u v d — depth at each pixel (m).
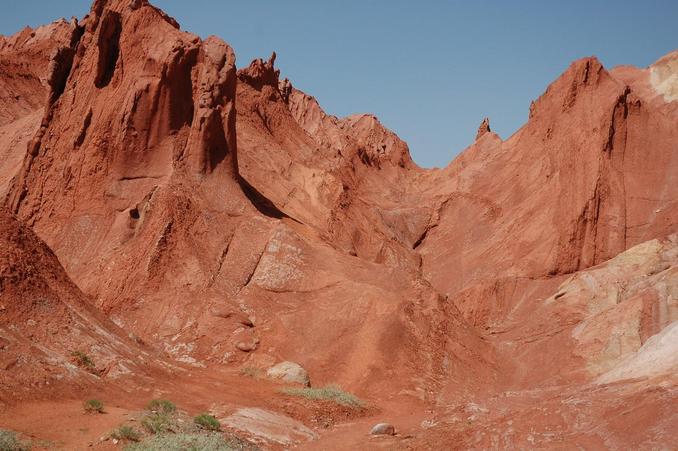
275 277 41.47
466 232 68.06
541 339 43.09
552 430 22.42
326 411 29.83
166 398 26.03
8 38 107.06
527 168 69.06
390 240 64.62
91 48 49.03
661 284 40.22
